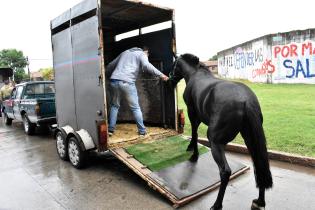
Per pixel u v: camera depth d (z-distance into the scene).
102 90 5.03
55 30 6.59
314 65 17.17
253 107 3.56
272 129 7.55
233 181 4.86
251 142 3.62
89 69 5.30
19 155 7.08
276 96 13.66
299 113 9.41
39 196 4.64
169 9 5.87
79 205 4.27
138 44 6.85
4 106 11.85
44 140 8.71
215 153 3.76
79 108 5.77
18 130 10.58
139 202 4.28
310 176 4.97
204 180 4.57
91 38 5.15
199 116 4.46
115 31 7.54
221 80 4.24
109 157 6.45
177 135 6.11
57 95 6.65
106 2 5.39
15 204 4.39
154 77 6.50
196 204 4.11
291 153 5.79
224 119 3.66
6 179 5.45
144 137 5.79
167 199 4.31
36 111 8.55
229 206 4.03
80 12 5.39
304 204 4.02
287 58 18.62
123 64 5.82
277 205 4.01
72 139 5.77
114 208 4.12
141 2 5.47
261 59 20.88
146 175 4.48
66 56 6.06
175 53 5.95
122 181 5.09
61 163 6.25
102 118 5.12
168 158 5.00
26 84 9.70
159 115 6.59
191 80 4.76
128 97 5.81
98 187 4.87
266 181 3.50
